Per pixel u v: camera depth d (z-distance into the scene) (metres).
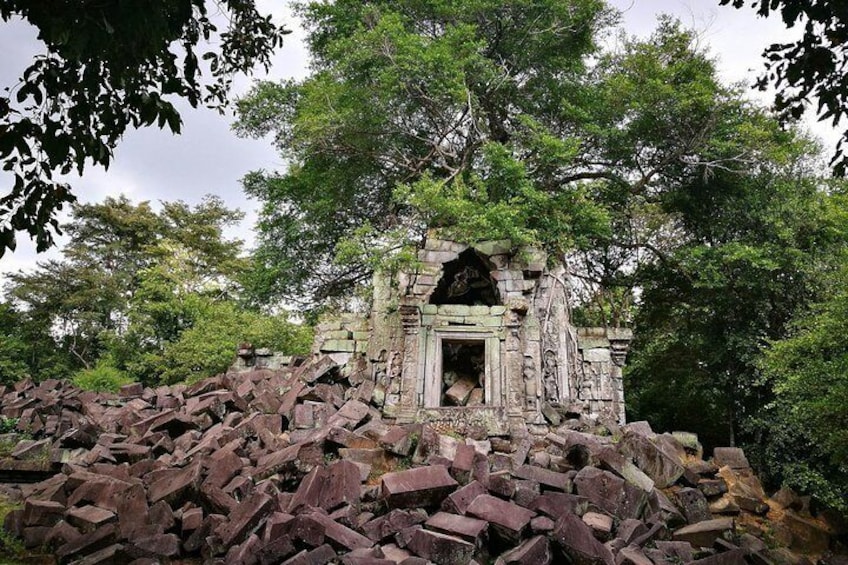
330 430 11.45
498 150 17.58
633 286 25.80
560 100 22.02
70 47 5.70
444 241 16.86
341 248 15.28
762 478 17.56
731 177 21.69
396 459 10.98
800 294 18.38
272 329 25.67
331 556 7.48
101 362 31.30
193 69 7.16
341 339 17.62
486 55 21.56
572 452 11.41
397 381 15.87
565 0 20.02
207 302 32.16
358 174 22.09
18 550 8.49
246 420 12.59
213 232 39.66
